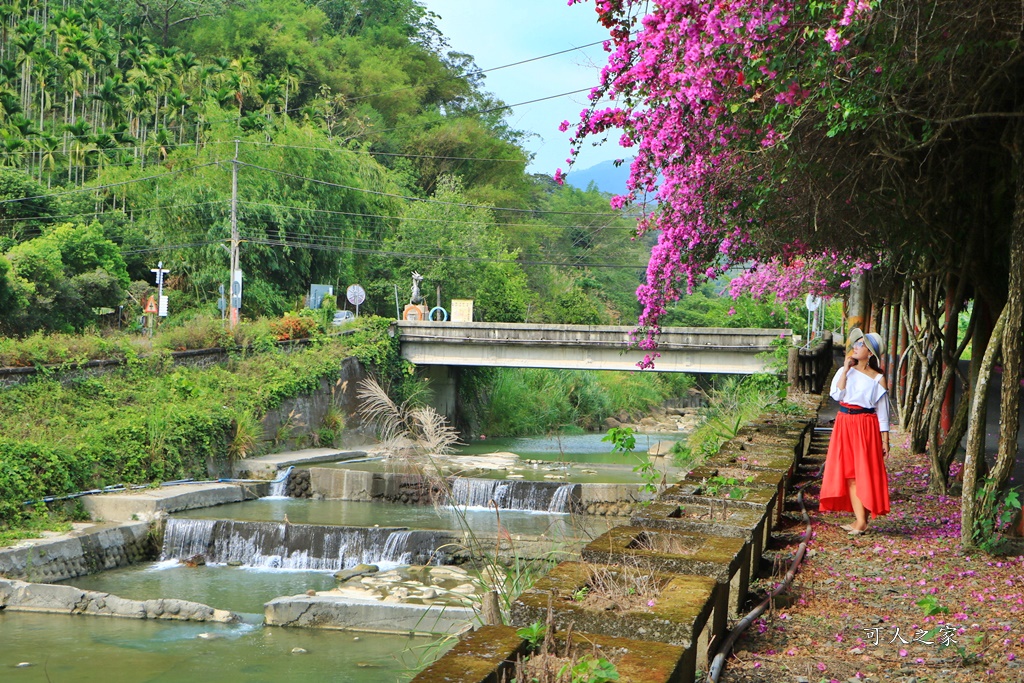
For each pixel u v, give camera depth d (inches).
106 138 2456.9
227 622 571.5
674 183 376.8
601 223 3351.4
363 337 1494.8
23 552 657.6
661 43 295.7
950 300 461.1
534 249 2856.8
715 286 3218.5
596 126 324.8
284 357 1318.9
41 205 2009.1
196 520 778.2
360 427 1423.5
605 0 312.8
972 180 349.1
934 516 358.0
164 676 466.0
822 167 323.9
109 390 1004.6
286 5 3602.4
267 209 2155.5
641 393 2279.8
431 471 253.8
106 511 802.8
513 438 1692.9
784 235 406.9
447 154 3070.9
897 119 286.7
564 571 179.5
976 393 304.2
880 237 414.3
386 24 3875.5
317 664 485.1
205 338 1251.2
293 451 1187.3
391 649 514.3
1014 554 294.5
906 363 707.4
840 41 241.9
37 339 1010.1
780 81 265.7
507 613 224.2
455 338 1539.1
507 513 904.9
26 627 555.8
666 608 156.5
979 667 193.8
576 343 1480.1
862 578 268.1
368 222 2475.4
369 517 877.2
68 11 2883.9
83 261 1791.3
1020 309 284.2
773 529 333.4
